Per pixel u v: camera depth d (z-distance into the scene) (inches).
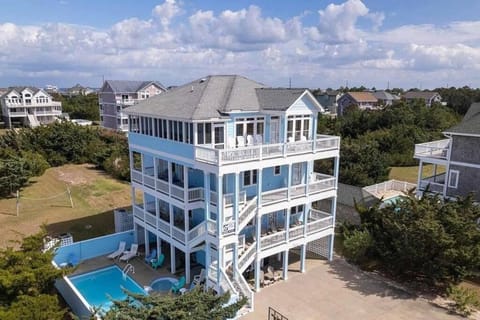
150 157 1071.0
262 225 997.8
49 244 969.5
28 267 687.1
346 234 1075.3
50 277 690.2
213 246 853.8
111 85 3270.2
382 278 940.6
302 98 937.5
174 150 872.9
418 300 832.9
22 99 3718.0
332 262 1033.5
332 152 982.4
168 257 1034.7
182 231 883.4
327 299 836.6
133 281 911.0
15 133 2143.2
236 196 802.2
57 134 2151.8
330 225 1024.9
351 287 892.6
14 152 1811.0
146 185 999.6
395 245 887.1
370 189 1499.8
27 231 1197.1
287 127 956.0
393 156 2354.8
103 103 3444.9
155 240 1121.4
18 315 559.8
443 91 5344.5
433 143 1251.2
